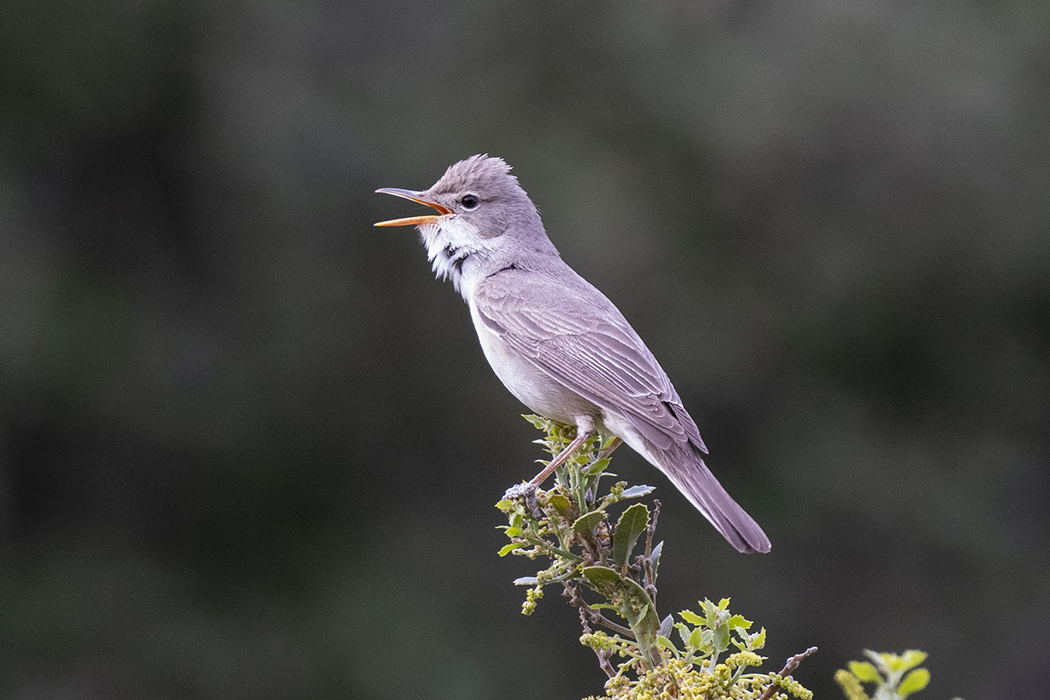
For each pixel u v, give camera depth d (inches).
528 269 323.9
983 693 627.8
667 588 593.0
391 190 339.6
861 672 155.6
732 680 179.3
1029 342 696.4
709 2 692.1
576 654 595.5
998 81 683.4
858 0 692.1
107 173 645.9
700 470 267.1
